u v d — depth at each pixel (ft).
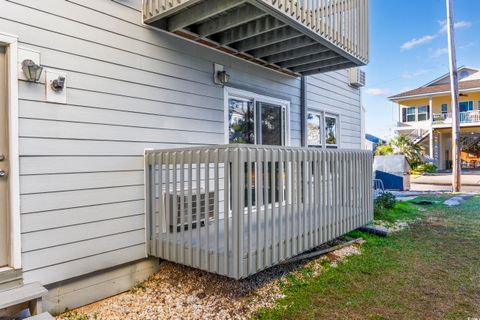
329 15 14.07
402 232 18.13
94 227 10.39
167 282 11.50
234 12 12.01
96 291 10.45
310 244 12.12
